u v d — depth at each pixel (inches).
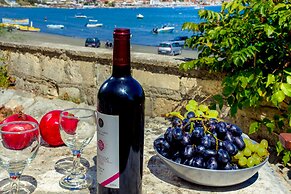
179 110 110.2
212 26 104.4
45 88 136.9
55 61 131.7
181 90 108.7
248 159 51.1
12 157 47.8
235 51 91.5
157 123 80.7
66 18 1722.4
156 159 60.9
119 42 43.5
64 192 50.7
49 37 1081.4
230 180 50.5
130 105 43.1
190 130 51.6
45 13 1919.3
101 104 43.6
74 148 54.2
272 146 101.7
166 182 53.7
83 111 57.2
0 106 116.9
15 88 143.8
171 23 1389.0
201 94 106.1
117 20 1630.2
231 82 95.1
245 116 103.0
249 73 93.7
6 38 151.2
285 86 88.7
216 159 50.2
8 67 144.2
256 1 93.2
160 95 112.3
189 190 51.8
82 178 54.1
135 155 44.5
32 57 137.2
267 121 97.6
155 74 111.5
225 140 51.2
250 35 94.1
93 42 749.3
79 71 127.0
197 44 104.1
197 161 50.2
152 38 1051.3
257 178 55.5
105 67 121.1
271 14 91.8
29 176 54.5
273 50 92.6
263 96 94.4
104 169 44.6
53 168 57.2
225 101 103.3
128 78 44.7
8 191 50.1
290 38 91.8
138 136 44.4
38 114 108.3
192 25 106.2
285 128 98.2
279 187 54.2
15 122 53.2
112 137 43.4
